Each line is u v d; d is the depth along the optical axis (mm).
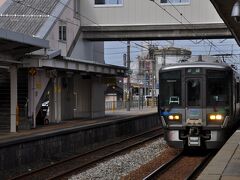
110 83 42312
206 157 17656
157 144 23078
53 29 33969
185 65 18500
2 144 15273
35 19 34500
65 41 36250
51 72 31328
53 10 35281
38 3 36500
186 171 14742
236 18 12664
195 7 38781
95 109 41156
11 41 23328
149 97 82000
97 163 16797
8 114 29172
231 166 12305
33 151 17297
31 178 13945
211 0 15258
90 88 40344
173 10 39094
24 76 31812
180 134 18453
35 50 26859
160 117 18828
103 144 23641
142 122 33344
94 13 39906
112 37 40000
